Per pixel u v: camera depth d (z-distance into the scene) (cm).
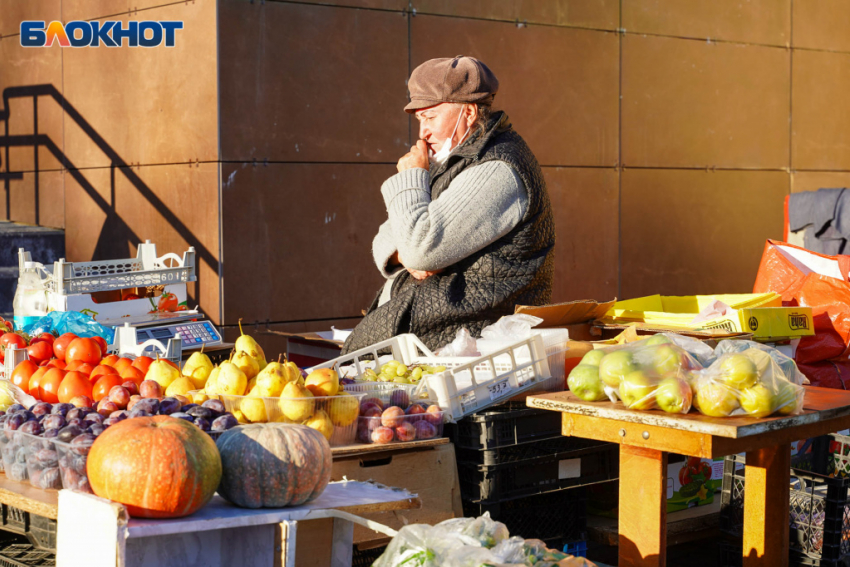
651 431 243
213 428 234
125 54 642
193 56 595
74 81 687
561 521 324
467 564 200
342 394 280
